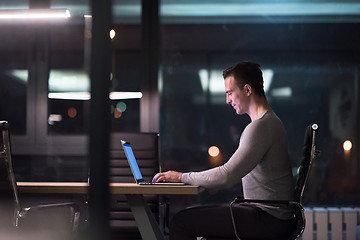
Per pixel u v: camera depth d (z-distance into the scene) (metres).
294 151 4.15
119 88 3.99
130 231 2.88
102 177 0.90
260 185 2.16
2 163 2.10
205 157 4.25
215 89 4.26
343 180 4.12
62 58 3.97
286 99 4.20
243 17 4.25
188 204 4.22
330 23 4.21
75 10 3.97
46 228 2.21
